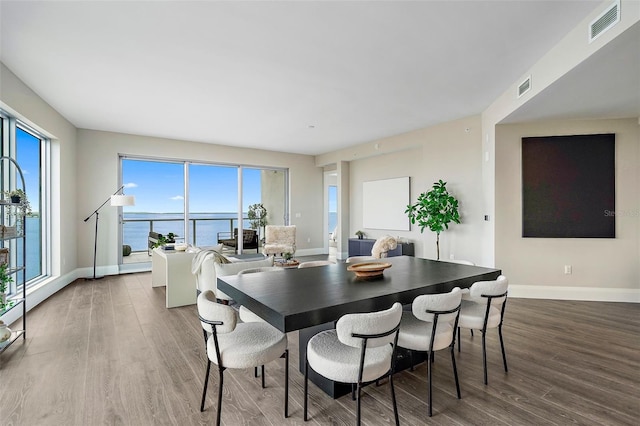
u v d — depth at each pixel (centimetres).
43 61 330
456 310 201
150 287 523
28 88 396
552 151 448
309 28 271
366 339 159
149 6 241
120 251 632
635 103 374
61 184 512
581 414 197
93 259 603
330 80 380
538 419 193
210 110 491
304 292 201
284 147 788
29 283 452
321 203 921
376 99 447
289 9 244
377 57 324
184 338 317
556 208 449
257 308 181
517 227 460
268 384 235
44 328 341
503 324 352
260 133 641
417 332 209
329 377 169
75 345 299
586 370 252
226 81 382
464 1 237
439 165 572
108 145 620
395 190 706
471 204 523
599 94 343
